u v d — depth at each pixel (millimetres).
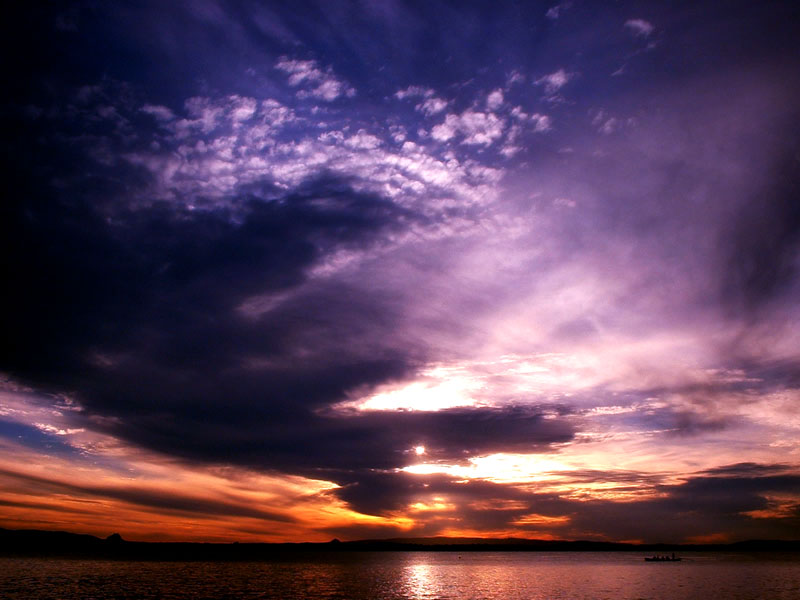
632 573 153000
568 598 90812
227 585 106875
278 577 130250
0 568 134125
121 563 168875
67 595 85688
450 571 167875
